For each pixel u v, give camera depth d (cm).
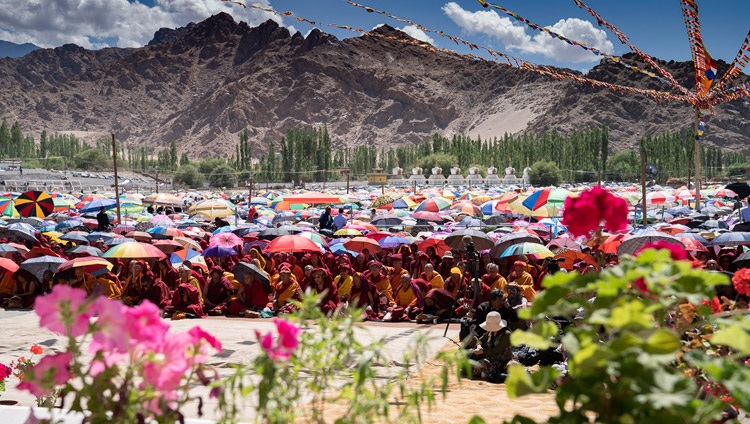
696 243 1614
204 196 6894
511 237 1723
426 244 1989
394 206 3644
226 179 19275
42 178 17312
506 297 997
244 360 961
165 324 294
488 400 809
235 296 1548
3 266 1570
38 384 277
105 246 1914
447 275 1755
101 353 286
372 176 16388
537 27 1274
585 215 326
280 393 314
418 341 369
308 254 1730
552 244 1867
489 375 930
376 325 1391
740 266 1490
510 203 2255
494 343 941
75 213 3838
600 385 246
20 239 2161
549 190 1995
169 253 1808
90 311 278
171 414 297
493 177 16400
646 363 233
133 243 1566
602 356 239
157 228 2256
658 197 3403
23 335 1168
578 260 1673
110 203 3603
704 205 3697
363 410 319
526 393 264
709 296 270
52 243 2094
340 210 3031
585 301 285
